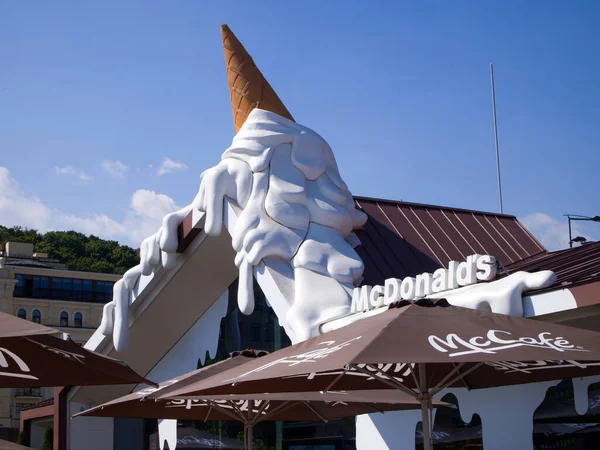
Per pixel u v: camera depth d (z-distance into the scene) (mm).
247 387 8688
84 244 88312
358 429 13836
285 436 16812
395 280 12266
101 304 64938
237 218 14898
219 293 18766
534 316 10453
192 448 19562
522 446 11188
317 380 8711
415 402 10117
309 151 15305
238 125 16016
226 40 16359
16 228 92125
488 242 18297
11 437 54219
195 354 19469
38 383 9297
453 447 12172
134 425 22125
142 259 17734
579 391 10516
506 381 8617
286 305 13875
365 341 6277
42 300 62812
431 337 6305
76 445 22453
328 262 14281
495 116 22328
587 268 11109
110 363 8953
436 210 19172
